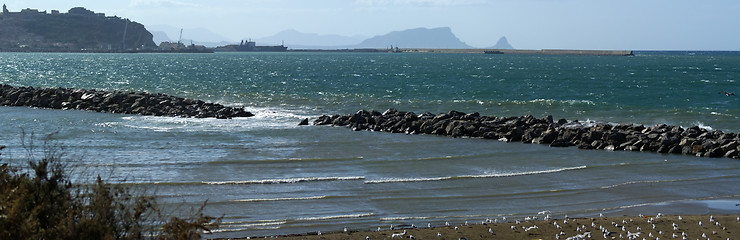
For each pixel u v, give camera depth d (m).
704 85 74.19
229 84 71.12
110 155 23.73
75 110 41.78
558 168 22.53
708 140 27.27
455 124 31.59
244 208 16.55
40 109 42.47
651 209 17.09
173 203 16.70
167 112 39.06
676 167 23.34
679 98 55.97
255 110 43.03
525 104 49.06
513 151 26.44
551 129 29.75
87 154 23.91
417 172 21.41
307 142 27.83
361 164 22.73
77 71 104.19
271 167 21.89
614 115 43.03
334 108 45.41
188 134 29.84
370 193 18.33
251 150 25.38
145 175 20.12
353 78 86.19
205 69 115.44
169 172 20.72
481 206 17.17
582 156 25.52
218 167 21.69
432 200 17.70
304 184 19.30
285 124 34.53
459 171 21.67
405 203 17.34
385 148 26.55
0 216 8.52
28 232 8.52
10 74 92.06
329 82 76.44
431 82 77.69
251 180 19.62
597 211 16.83
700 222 15.12
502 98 55.75
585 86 71.69
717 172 22.47
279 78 85.12
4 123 33.66
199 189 18.41
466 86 70.50
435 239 13.87
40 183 9.77
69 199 9.83
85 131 30.56
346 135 30.41
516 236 14.16
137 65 134.50
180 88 64.50
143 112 39.47
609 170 22.48
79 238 8.73
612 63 169.88
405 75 95.44
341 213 16.25
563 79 85.75
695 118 41.25
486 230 14.55
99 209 9.56
